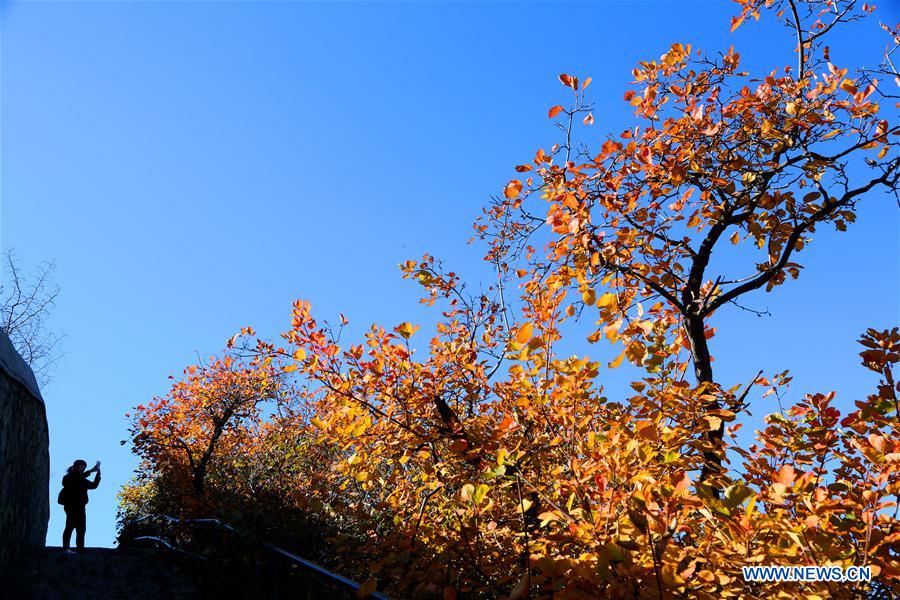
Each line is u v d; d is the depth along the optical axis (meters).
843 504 2.75
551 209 4.68
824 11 5.68
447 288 6.75
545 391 4.30
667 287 5.36
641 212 5.11
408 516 5.34
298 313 5.15
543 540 3.64
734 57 5.28
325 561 6.40
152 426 14.61
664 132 5.16
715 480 3.48
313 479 7.37
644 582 2.64
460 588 3.93
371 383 5.23
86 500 9.81
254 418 14.26
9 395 7.89
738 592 2.81
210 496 9.85
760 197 5.37
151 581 7.69
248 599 7.00
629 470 3.44
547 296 4.76
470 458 4.51
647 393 3.88
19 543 8.82
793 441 3.49
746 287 5.28
